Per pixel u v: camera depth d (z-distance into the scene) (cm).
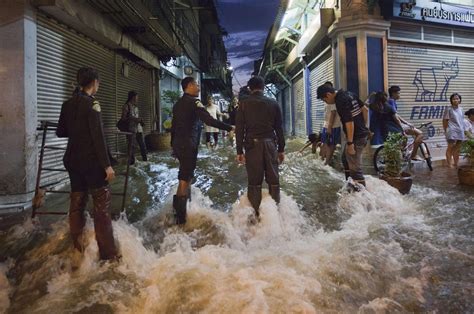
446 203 486
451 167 762
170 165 891
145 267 319
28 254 357
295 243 369
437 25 933
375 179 553
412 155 764
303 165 838
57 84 668
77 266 326
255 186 430
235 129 436
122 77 1082
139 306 262
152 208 511
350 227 411
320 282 287
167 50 1255
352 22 855
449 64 979
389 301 260
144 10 943
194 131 425
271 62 1919
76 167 322
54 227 425
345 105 496
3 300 276
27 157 545
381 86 882
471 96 1016
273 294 263
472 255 328
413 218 431
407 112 938
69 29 723
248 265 314
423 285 282
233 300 256
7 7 534
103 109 926
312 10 1227
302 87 1529
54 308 261
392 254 335
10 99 536
